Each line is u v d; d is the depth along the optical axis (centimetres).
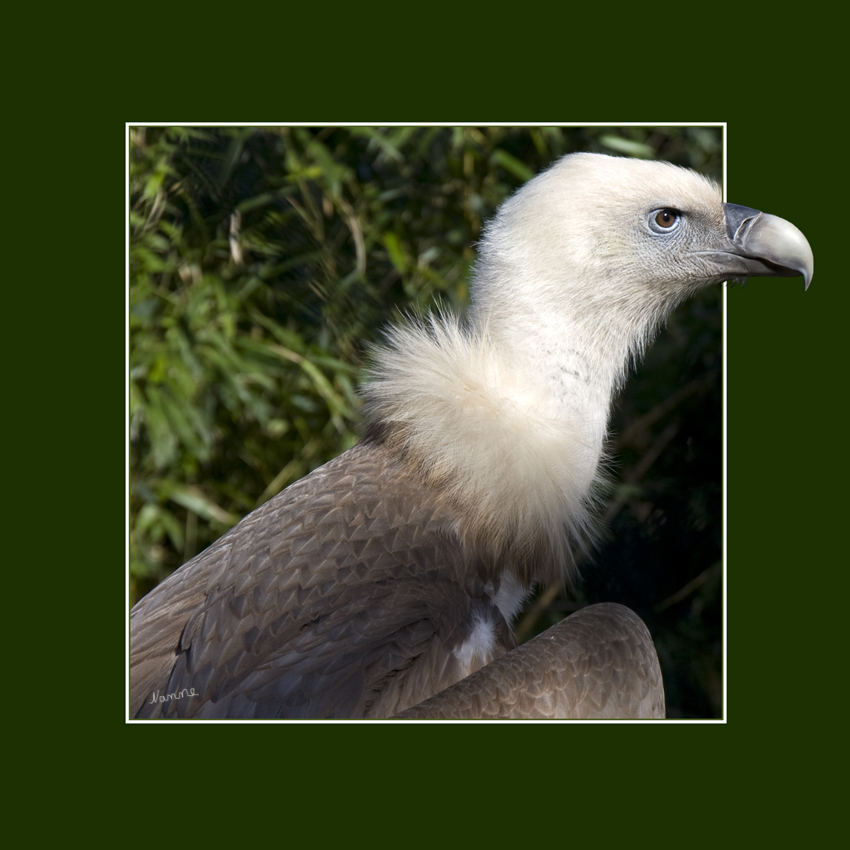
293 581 632
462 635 634
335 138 1019
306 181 991
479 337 692
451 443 659
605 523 1055
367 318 1016
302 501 670
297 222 995
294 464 1030
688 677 1066
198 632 628
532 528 661
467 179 1058
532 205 697
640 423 1129
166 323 941
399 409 681
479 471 655
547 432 668
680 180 728
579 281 696
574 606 1102
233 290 969
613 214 702
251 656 613
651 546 1098
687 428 1121
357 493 663
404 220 1048
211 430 993
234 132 925
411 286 1026
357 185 1033
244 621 623
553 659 613
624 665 627
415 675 614
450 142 1045
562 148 1070
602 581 1084
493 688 596
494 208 1062
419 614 624
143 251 923
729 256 730
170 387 936
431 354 682
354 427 1009
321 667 605
